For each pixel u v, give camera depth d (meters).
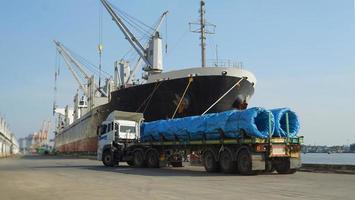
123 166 29.83
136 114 30.23
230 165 20.75
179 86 37.75
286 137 20.66
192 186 14.86
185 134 23.70
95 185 15.70
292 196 11.89
